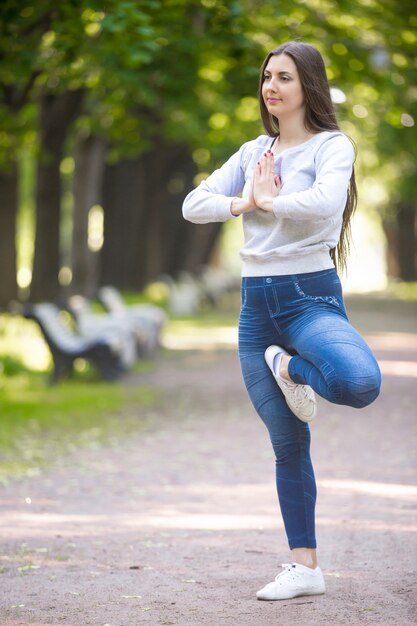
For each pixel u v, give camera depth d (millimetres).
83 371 19812
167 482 9969
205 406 15789
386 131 32219
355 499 8992
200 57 20297
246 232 5551
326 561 6855
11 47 17203
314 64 5473
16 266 28969
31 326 24000
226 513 8531
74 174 29250
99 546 7430
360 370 5000
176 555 7129
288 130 5512
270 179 5375
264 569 6695
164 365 21906
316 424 13820
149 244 41531
